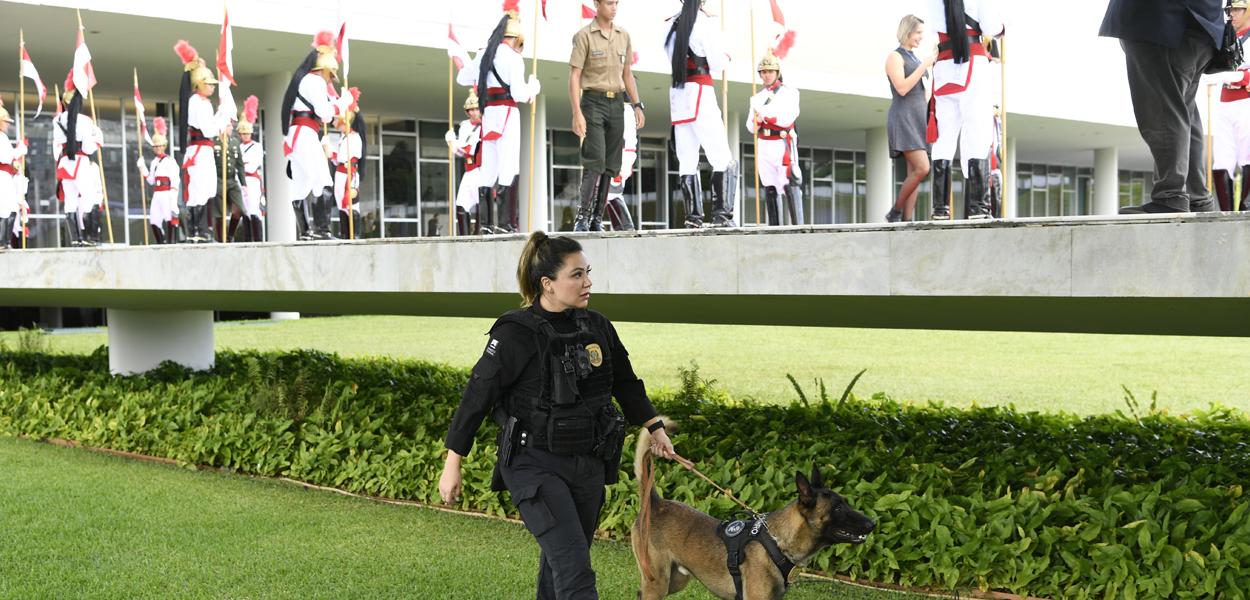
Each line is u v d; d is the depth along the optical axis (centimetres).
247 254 727
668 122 2672
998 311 500
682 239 505
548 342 344
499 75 762
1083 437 657
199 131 1160
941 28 539
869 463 568
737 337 1903
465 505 630
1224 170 645
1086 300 400
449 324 2234
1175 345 1711
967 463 556
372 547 551
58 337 1962
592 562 518
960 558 469
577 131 678
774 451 596
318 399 822
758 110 759
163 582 494
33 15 1445
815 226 457
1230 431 679
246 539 568
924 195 3173
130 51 1700
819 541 347
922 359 1525
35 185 2036
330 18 1617
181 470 764
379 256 645
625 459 611
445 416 766
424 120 2552
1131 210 450
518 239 564
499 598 470
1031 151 3356
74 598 472
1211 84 644
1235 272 352
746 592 359
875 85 2192
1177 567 424
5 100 2005
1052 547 460
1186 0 420
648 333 2003
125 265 820
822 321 679
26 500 661
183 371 1061
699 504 550
